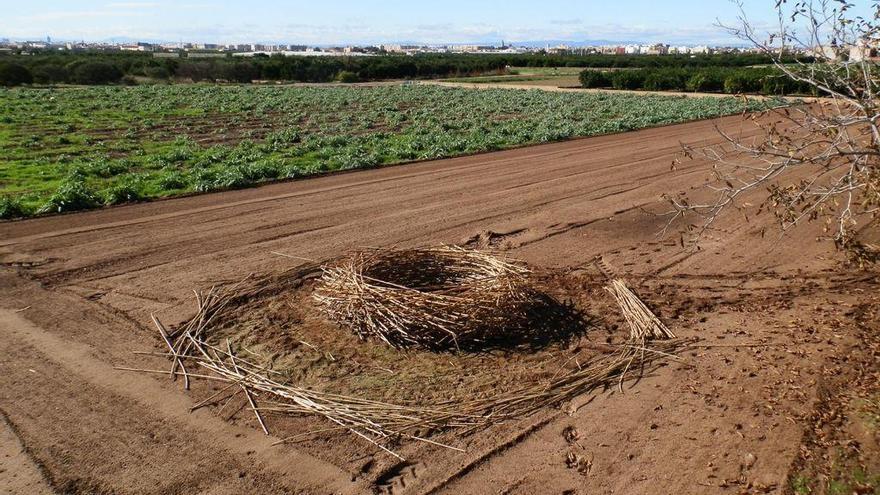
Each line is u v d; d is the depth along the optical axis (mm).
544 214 10867
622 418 4766
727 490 3959
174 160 16297
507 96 42125
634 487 4008
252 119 27188
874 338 5867
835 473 4039
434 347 5871
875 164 6734
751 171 14594
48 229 9805
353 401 4988
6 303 6871
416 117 27984
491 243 9188
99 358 5676
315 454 4383
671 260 8352
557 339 6074
